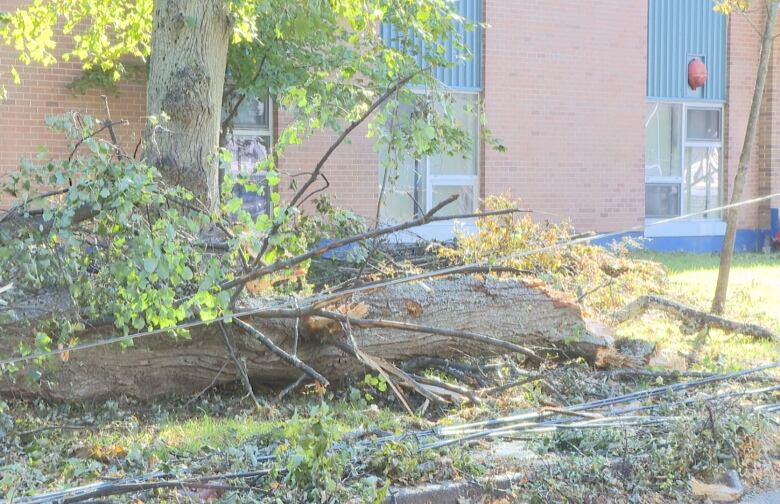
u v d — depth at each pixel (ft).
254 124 55.57
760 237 75.41
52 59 43.50
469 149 39.83
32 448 22.59
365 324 27.61
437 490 20.42
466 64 62.28
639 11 68.33
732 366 32.50
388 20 42.16
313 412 20.51
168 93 31.94
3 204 47.55
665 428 24.08
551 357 31.96
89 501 18.83
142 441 23.21
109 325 25.71
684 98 72.23
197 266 24.80
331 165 57.31
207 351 26.94
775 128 74.90
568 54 65.62
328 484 19.26
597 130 67.15
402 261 36.60
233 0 32.99
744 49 74.13
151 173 23.16
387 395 28.50
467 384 29.60
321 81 43.21
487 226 40.34
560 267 41.09
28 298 24.62
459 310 29.96
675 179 72.79
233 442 22.86
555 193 65.62
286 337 27.76
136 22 44.27
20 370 24.85
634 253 66.49
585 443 23.38
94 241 25.46
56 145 50.01
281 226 24.99
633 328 38.75
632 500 21.20
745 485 22.77
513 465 21.88
